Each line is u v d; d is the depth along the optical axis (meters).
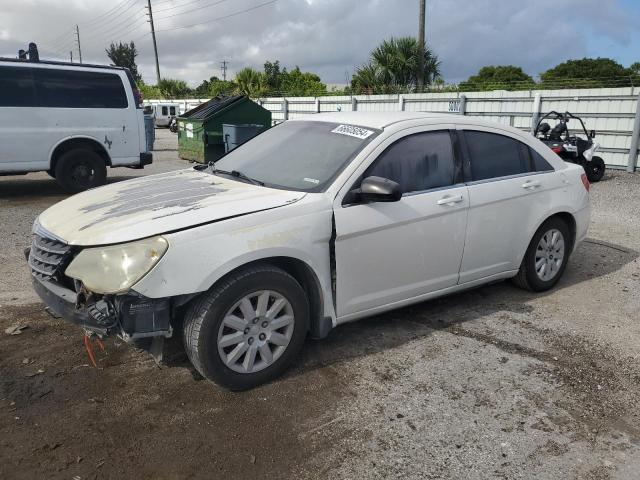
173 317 3.13
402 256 3.92
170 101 42.03
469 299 4.98
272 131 4.78
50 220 3.60
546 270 5.11
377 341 4.09
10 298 4.80
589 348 4.07
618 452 2.91
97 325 3.02
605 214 8.90
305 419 3.12
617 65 39.06
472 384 3.53
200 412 3.16
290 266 3.63
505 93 16.25
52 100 9.67
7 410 3.13
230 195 3.59
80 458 2.75
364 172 3.75
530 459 2.83
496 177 4.55
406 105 19.00
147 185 4.09
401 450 2.88
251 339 3.34
